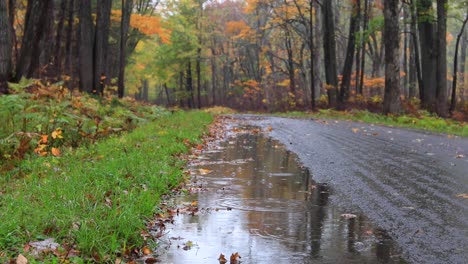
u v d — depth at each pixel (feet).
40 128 35.63
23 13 95.86
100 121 47.37
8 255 13.42
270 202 22.30
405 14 135.23
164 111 85.30
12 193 20.51
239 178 28.43
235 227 18.28
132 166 27.50
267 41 197.67
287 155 38.52
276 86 209.46
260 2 157.48
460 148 41.37
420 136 53.47
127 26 98.43
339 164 32.91
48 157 31.17
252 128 69.77
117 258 14.29
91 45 81.92
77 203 18.25
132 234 15.92
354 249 15.56
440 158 35.17
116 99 72.79
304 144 45.85
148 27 109.81
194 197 23.41
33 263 12.59
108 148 35.40
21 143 30.91
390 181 26.66
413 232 17.29
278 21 159.33
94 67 82.94
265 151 41.39
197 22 193.47
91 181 23.65
